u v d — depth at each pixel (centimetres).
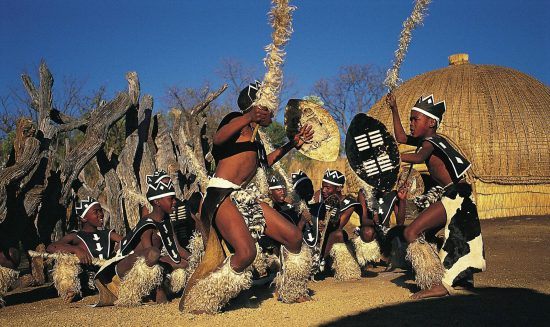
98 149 823
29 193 712
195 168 522
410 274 671
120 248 573
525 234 1238
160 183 573
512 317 430
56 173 784
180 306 482
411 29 535
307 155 536
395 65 543
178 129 1024
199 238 577
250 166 483
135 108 902
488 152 1634
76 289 634
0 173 656
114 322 454
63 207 791
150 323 445
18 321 478
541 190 1659
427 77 1780
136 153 909
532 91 1709
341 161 1970
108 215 945
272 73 450
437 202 518
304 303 505
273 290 596
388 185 557
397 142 564
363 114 558
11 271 609
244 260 462
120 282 554
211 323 434
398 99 1750
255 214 473
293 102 546
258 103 452
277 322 432
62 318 480
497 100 1670
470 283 557
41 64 791
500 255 889
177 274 577
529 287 564
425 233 547
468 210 519
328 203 689
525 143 1633
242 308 491
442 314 442
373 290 570
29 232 765
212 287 463
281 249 514
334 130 545
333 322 426
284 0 444
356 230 736
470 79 1716
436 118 538
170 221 583
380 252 747
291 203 638
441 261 520
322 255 685
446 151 516
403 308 468
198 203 633
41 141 769
